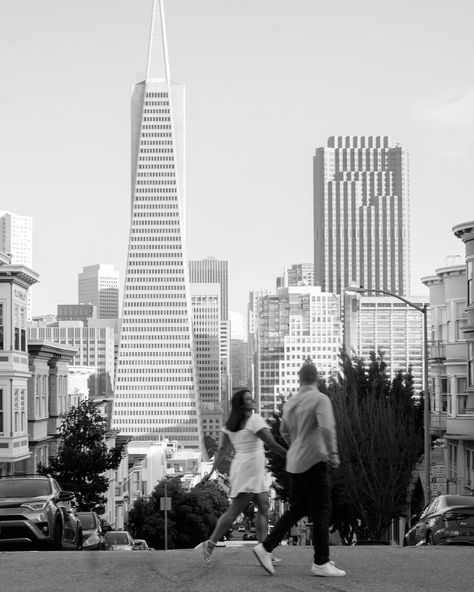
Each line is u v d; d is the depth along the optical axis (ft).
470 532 66.85
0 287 165.68
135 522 319.27
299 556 49.98
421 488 183.01
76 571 44.09
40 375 194.29
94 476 175.32
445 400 189.98
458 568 44.57
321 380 171.42
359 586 39.42
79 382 344.69
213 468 47.47
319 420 42.01
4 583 40.75
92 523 98.07
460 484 166.71
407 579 41.24
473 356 158.20
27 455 173.37
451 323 185.26
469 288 159.02
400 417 152.66
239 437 46.14
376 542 108.27
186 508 321.73
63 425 180.45
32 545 72.79
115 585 39.91
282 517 42.65
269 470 163.63
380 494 141.49
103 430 181.06
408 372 171.83
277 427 165.37
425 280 202.90
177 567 44.73
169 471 623.36
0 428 164.76
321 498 42.09
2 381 164.76
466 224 156.87
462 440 163.84
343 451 140.56
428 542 71.61
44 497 74.64
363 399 150.51
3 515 71.61
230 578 41.45
